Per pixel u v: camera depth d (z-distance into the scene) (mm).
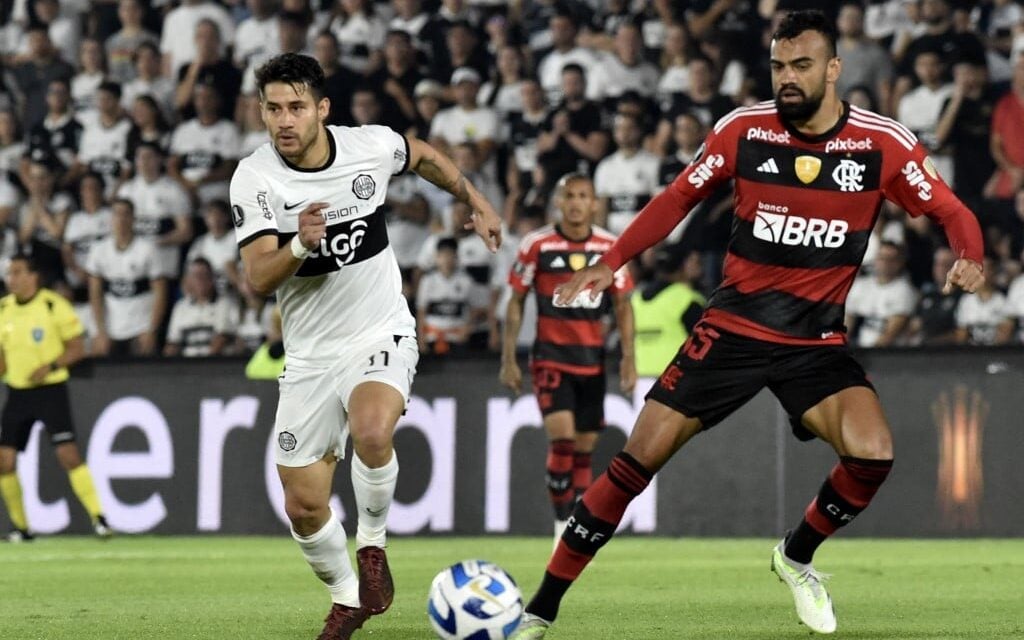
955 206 17625
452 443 43156
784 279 17750
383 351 17906
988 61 48969
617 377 42781
